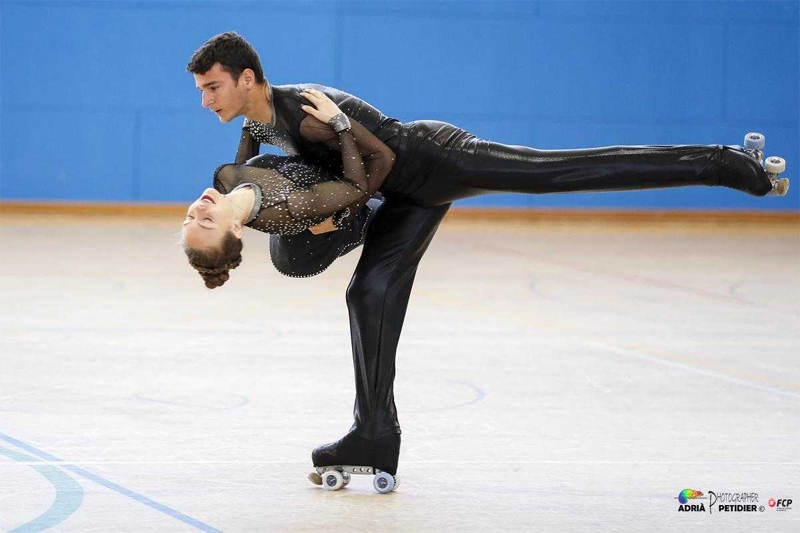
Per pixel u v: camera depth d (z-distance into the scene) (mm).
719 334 21047
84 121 36062
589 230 36750
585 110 37812
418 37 37062
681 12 37562
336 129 11008
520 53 37406
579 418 15000
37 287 24234
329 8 36531
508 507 11414
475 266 28969
